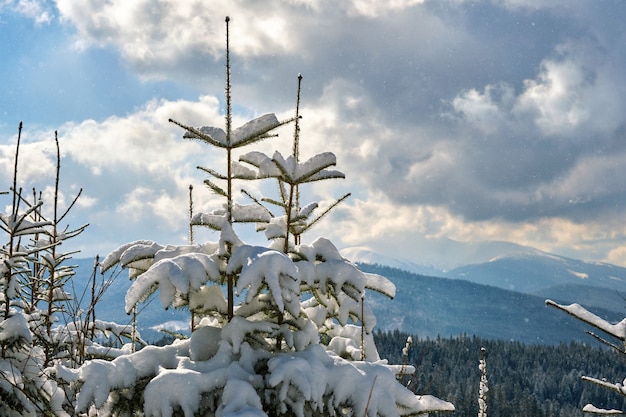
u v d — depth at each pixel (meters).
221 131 4.52
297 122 4.57
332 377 4.06
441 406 4.29
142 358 4.03
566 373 131.88
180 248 4.55
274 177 4.47
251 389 3.77
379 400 4.04
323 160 4.53
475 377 111.06
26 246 5.37
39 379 4.61
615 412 2.99
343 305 4.93
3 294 4.82
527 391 115.75
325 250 4.72
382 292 4.75
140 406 4.05
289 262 4.02
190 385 3.74
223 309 4.50
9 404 4.35
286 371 3.87
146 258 4.50
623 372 126.12
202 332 4.39
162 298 3.85
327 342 5.64
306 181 4.50
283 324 4.57
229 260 4.14
